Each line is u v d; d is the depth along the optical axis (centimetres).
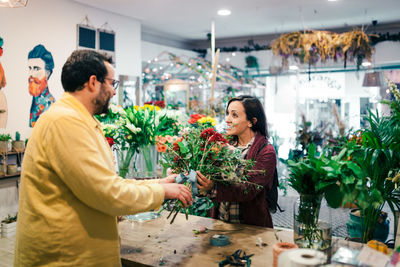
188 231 210
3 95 461
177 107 639
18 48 477
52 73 523
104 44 608
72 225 147
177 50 934
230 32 885
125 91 656
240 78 823
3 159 442
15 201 466
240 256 171
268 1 601
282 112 947
